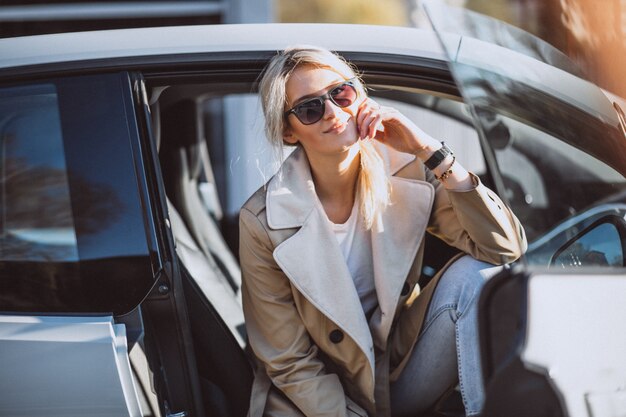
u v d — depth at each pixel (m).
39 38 1.94
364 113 1.85
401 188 1.97
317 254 1.89
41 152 1.83
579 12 1.73
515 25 1.78
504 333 1.47
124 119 1.84
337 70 1.84
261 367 2.03
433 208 2.01
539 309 1.45
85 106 1.85
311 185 1.92
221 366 2.02
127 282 1.77
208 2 5.52
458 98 1.95
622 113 1.77
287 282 1.94
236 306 2.43
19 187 1.83
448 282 1.95
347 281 1.89
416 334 1.99
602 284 1.51
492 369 1.46
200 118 2.67
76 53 1.88
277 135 1.88
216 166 4.99
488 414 1.40
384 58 1.93
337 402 1.90
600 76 1.78
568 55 1.77
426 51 1.94
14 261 1.80
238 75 1.92
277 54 1.88
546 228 1.62
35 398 1.71
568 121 1.76
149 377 1.77
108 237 1.79
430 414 2.08
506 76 1.71
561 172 1.77
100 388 1.71
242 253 1.95
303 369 1.92
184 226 2.40
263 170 1.97
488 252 1.90
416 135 1.88
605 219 1.68
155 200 1.82
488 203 1.86
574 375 1.44
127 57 1.88
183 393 1.83
